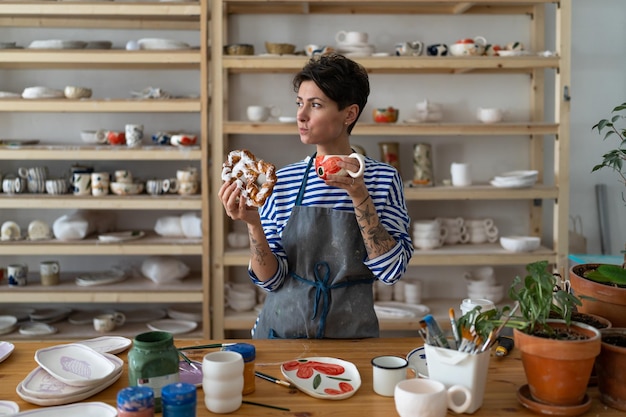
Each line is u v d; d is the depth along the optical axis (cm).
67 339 342
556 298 146
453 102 386
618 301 161
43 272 354
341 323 198
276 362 171
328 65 188
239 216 182
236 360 142
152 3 335
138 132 349
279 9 369
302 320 198
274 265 197
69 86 371
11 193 352
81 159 354
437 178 389
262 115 351
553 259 351
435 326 148
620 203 393
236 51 342
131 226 384
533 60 340
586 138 391
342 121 194
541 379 139
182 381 157
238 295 361
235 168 179
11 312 374
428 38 381
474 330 147
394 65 338
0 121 377
